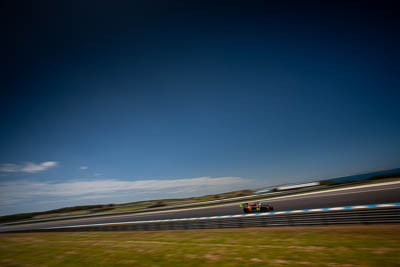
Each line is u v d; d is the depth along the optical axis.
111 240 13.45
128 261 8.48
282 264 6.35
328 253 6.72
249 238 9.98
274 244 8.43
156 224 16.39
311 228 10.52
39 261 10.23
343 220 10.39
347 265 5.73
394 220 9.21
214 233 12.34
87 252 10.63
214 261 7.33
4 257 12.09
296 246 7.82
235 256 7.56
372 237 7.76
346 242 7.55
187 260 7.77
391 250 6.34
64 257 10.34
